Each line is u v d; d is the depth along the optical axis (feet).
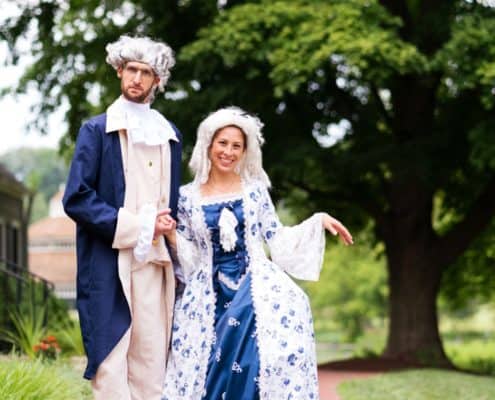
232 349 13.67
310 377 13.65
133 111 13.78
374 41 39.88
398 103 50.98
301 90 46.14
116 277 13.23
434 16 46.39
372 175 53.36
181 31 48.11
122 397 13.02
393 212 53.42
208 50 42.47
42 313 34.40
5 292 36.83
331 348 124.57
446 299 71.56
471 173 50.60
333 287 145.07
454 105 47.29
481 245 62.13
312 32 40.86
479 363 61.82
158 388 13.60
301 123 49.11
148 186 13.70
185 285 14.34
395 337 53.01
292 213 60.64
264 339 13.64
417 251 52.54
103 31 48.01
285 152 45.88
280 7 41.86
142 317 13.50
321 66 42.16
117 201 13.43
